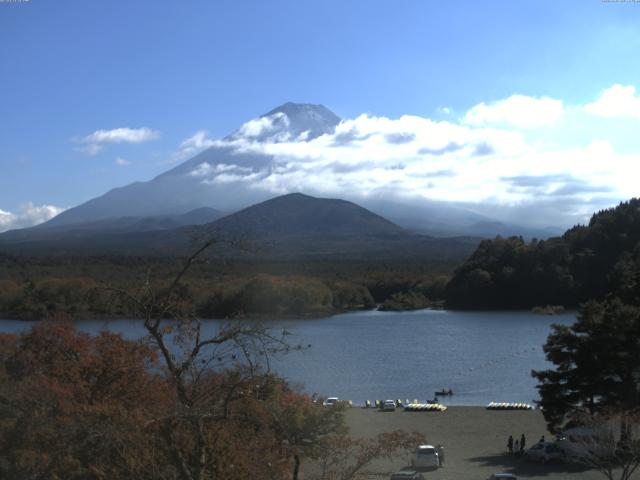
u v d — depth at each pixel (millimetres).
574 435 36312
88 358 27750
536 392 76062
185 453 16953
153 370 29328
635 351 42031
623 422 35500
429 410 64500
